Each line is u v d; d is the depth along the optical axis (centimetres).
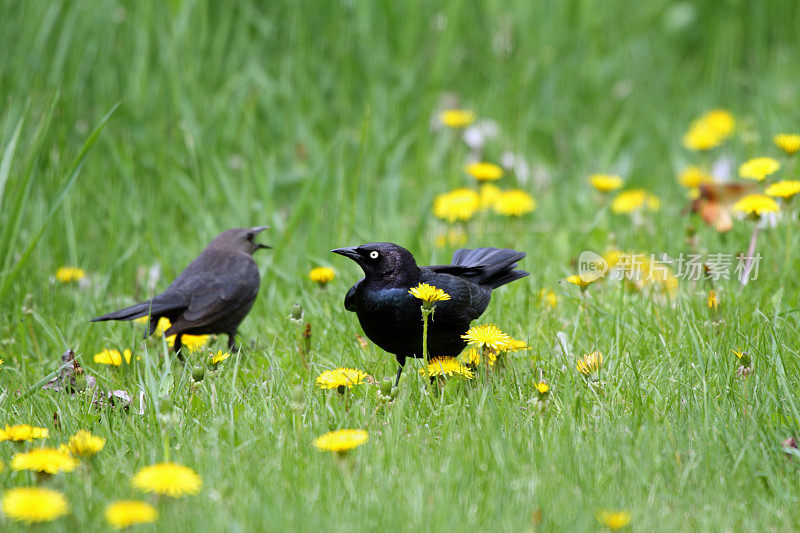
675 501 571
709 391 687
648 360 789
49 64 1357
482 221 1230
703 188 1133
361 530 522
